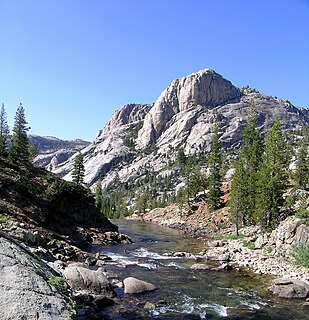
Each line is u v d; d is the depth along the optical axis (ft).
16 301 29.94
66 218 165.99
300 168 221.66
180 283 86.43
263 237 141.69
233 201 204.64
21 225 106.11
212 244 162.20
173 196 468.34
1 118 311.27
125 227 272.92
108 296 69.00
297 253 111.65
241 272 101.45
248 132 304.50
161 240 187.52
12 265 34.47
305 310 67.87
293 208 169.58
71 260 102.63
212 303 70.95
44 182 176.86
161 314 62.85
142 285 77.66
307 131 442.50
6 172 154.92
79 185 203.21
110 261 112.27
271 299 74.64
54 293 34.27
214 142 289.53
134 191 654.94
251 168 242.58
